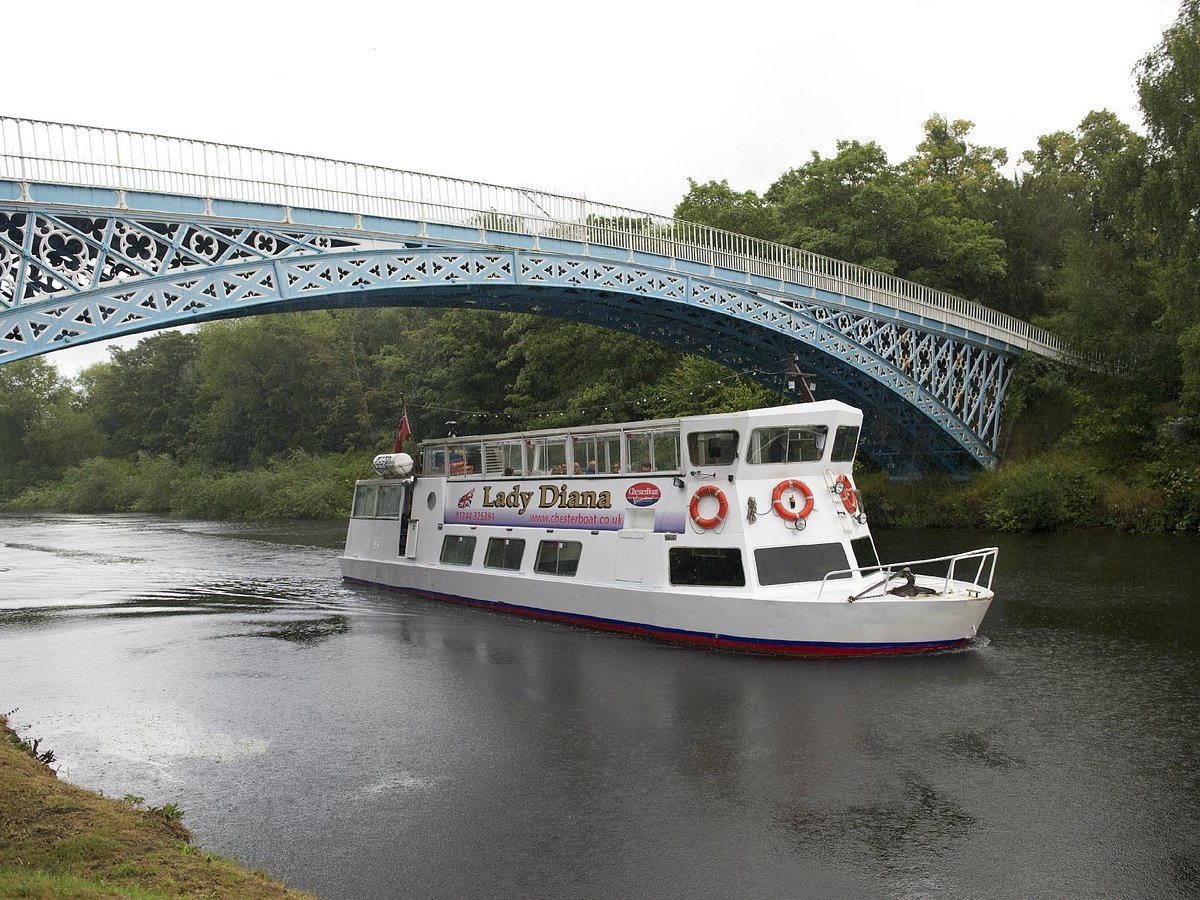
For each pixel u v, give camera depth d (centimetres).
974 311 4838
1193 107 3766
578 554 2369
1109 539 3725
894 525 4672
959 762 1427
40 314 2292
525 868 1144
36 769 1219
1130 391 4506
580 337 5762
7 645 2294
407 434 3067
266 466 8450
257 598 2933
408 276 3019
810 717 1625
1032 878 1101
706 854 1170
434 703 1770
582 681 1867
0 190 2242
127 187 2452
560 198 3462
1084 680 1806
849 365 4247
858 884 1095
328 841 1221
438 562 2803
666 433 2169
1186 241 3750
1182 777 1362
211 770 1466
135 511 8381
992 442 4909
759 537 2030
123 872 904
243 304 2664
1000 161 6850
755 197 5762
